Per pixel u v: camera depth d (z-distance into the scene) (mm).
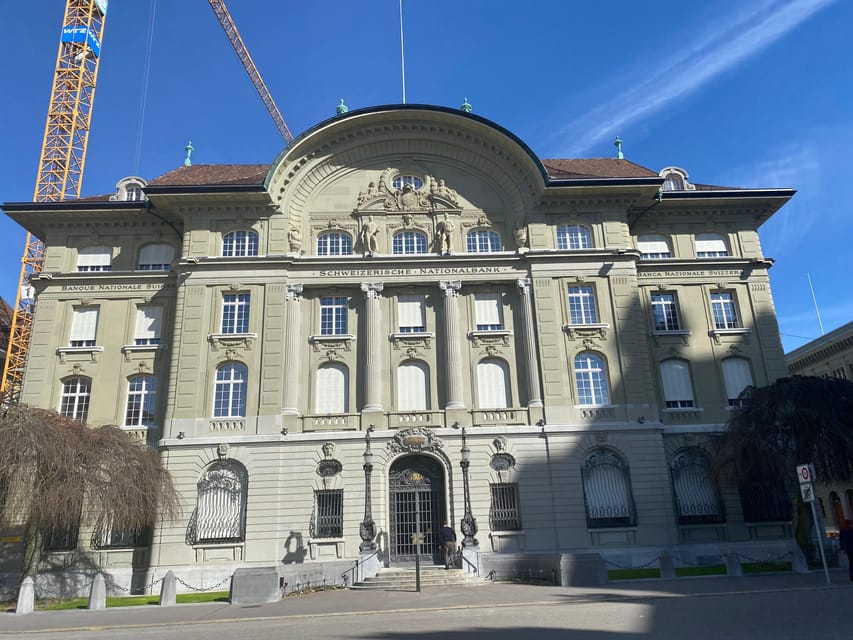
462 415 32094
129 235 36156
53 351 33906
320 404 32656
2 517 24375
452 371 32875
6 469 23469
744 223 37375
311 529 30062
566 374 33000
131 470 26438
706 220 37375
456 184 36562
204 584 29062
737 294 36062
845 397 27062
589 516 30844
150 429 32469
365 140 36500
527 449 31516
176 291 34750
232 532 30125
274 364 32438
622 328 33719
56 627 17703
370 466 29453
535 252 34531
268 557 29594
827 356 59031
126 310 34656
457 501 30734
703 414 33750
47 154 57688
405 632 14562
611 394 32656
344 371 33219
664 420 33531
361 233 35344
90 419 32719
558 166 40875
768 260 36281
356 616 17641
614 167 40469
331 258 34188
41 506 23828
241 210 35031
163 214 35719
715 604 16734
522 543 30172
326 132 35812
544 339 33375
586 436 31734
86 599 26734
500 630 14312
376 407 32125
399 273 34375
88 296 34750
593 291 34625
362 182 36438
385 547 30109
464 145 36562
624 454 31625
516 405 32750
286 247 34469
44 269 35281
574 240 35656
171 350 33531
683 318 35375
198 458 30797
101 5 61688
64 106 59094
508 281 34469
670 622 14469
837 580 20672
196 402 31734
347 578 27016
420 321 34312
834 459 25953
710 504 32312
